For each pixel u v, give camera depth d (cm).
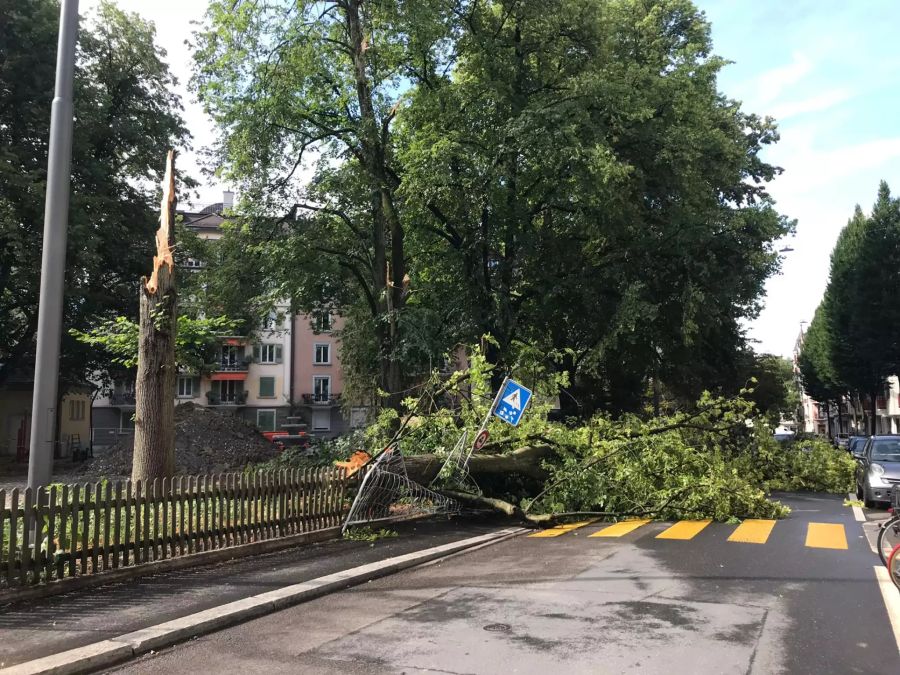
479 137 2030
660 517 1234
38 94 2492
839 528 1077
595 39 2116
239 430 2441
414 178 1892
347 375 2798
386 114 2105
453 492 1264
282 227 2195
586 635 536
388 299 1994
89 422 4725
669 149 2094
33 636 529
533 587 704
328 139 2212
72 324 2695
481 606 631
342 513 1069
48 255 768
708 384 3181
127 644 507
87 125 2594
